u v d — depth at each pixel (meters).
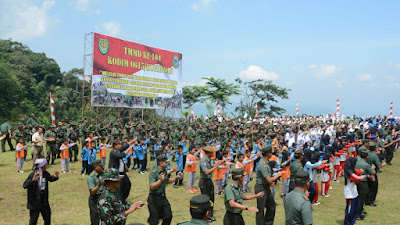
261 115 66.00
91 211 7.36
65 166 17.28
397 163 21.45
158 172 7.30
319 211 11.14
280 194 13.45
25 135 18.89
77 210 10.54
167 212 7.42
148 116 41.22
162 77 32.06
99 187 7.27
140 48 29.77
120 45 27.84
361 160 9.54
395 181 16.41
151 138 21.03
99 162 7.27
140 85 29.77
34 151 15.57
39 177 7.31
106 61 26.59
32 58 67.06
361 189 9.59
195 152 13.83
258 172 8.23
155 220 7.21
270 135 20.62
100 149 16.25
